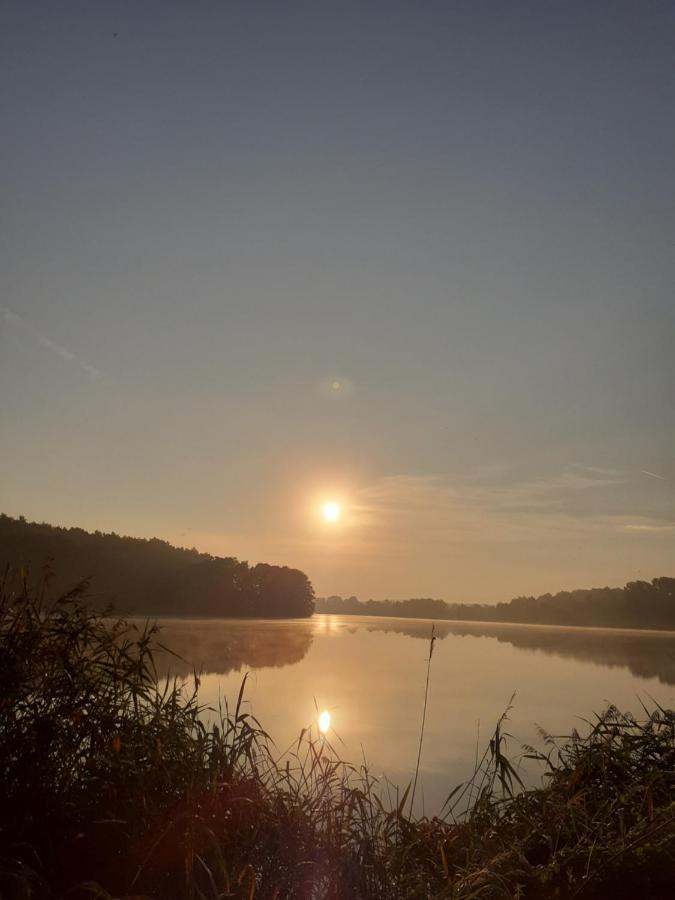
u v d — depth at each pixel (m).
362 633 49.19
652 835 4.13
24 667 4.16
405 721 10.78
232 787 4.23
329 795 4.81
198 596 50.00
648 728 5.47
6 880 3.02
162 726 4.43
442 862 4.34
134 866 3.58
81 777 3.93
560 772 5.30
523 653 30.73
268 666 18.64
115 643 4.84
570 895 3.80
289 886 3.77
